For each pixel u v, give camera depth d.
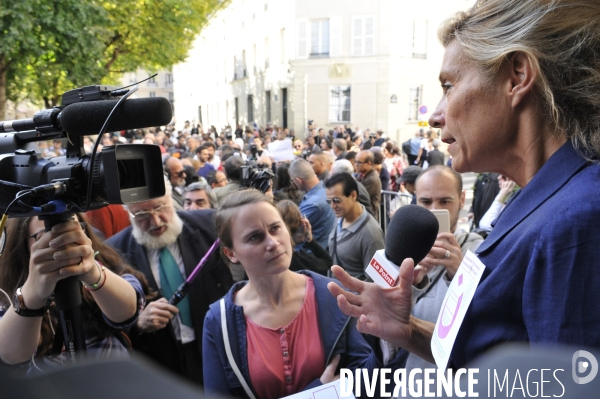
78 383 0.31
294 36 23.23
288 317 1.67
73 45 11.76
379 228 3.30
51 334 1.71
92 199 1.31
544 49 0.88
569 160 0.87
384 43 21.67
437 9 22.47
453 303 0.99
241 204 1.75
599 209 0.76
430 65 22.92
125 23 14.45
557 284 0.75
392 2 21.41
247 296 1.75
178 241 2.56
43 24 11.16
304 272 1.85
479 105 0.96
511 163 0.99
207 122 41.22
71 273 1.37
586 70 0.85
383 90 22.00
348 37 22.27
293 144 13.84
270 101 27.12
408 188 4.93
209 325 1.68
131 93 1.27
